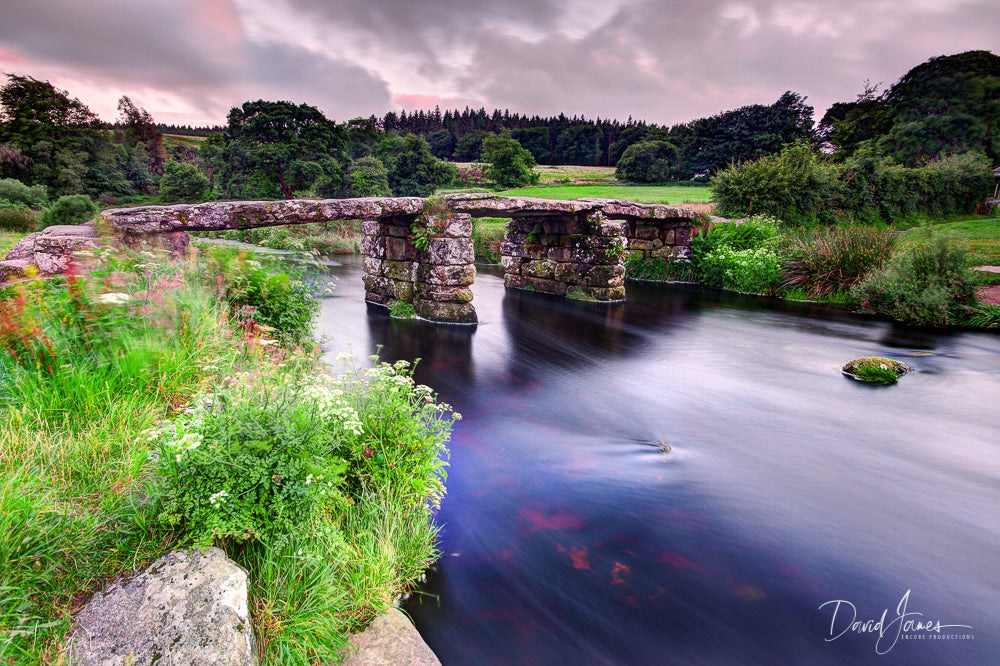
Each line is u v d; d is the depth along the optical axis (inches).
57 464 108.3
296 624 96.0
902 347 371.2
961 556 148.3
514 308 518.9
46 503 95.4
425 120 6599.4
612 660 111.2
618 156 4094.5
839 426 240.8
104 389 133.6
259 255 303.1
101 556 94.7
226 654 78.5
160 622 83.0
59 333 148.3
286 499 106.1
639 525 160.1
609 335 417.7
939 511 171.2
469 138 4537.4
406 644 102.4
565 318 476.4
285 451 108.3
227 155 2000.5
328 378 159.9
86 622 83.4
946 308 435.2
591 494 177.3
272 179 1903.3
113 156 2276.1
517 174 2691.9
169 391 146.3
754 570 140.9
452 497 172.4
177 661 77.0
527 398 275.6
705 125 2464.3
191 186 2080.5
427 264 441.1
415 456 144.5
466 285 440.5
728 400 275.3
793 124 2239.2
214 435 105.3
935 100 1523.1
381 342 374.0
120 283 178.9
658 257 717.9
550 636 117.0
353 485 139.7
